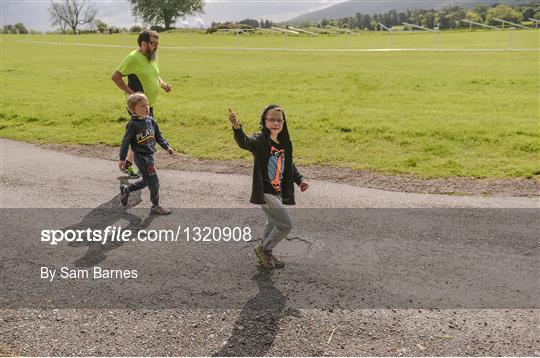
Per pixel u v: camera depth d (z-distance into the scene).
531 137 10.04
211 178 8.09
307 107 14.10
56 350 3.88
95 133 11.43
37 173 8.49
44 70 25.62
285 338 4.00
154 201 6.55
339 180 7.93
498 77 19.75
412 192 7.29
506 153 9.16
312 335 4.03
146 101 6.25
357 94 16.52
